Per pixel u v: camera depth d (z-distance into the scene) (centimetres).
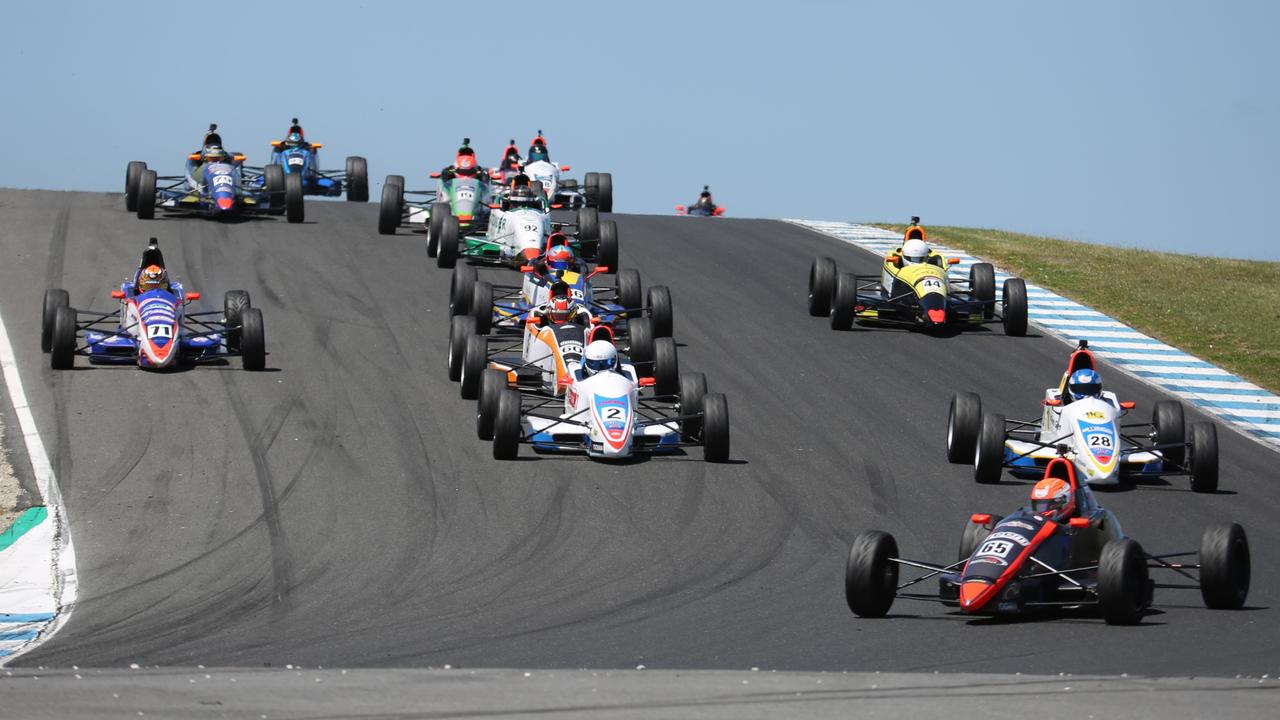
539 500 6912
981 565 4950
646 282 11956
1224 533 5147
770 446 7956
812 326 10744
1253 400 9662
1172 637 4706
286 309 10662
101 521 6556
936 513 6925
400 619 5247
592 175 15988
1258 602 5384
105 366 9088
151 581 5791
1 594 5622
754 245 13812
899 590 5744
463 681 3897
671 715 3378
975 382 9475
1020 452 7481
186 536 6372
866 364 9781
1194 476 7388
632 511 6788
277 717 3341
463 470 7350
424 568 5962
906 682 3884
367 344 9812
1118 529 5481
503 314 9875
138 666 4519
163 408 8269
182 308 9269
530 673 4069
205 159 13888
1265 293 12962
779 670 4272
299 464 7400
